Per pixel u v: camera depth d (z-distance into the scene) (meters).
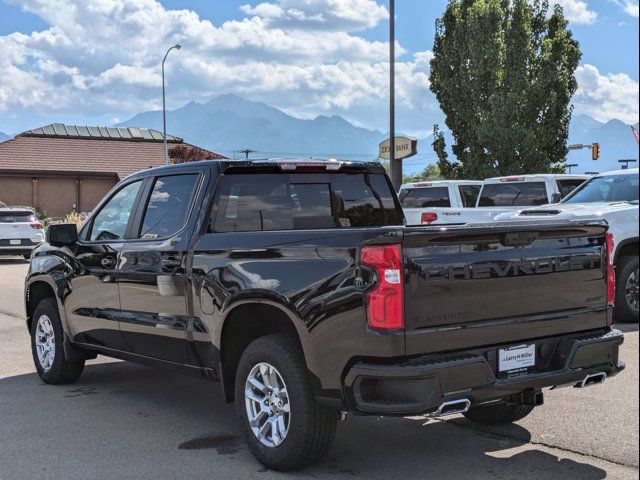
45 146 52.41
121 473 4.31
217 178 5.04
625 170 10.38
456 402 3.79
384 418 5.47
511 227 4.06
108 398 6.17
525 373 4.19
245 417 4.49
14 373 7.23
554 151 25.23
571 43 25.27
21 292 14.48
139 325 5.45
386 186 5.90
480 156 25.17
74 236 6.30
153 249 5.31
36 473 4.32
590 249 4.53
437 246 3.87
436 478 4.17
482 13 24.05
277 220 5.25
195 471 4.34
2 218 22.11
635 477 4.14
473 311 3.97
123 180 6.07
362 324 3.79
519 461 4.44
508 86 24.62
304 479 4.19
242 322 4.73
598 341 4.41
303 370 4.16
